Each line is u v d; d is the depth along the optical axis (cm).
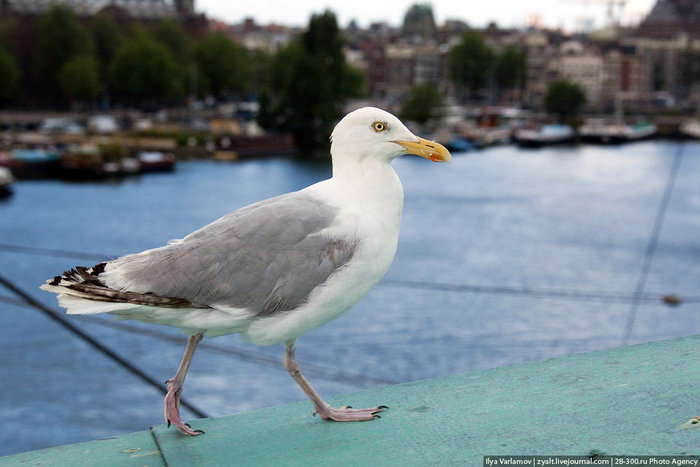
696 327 2522
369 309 2538
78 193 5188
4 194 5075
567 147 9950
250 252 313
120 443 325
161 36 10769
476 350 2202
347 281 327
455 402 331
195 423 341
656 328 2505
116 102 10738
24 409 1756
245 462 294
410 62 17212
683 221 4662
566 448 274
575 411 303
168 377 1925
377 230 338
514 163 7881
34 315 2373
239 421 340
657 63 18562
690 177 6862
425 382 366
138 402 1795
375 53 17600
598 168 7494
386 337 2273
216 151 7300
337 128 354
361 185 346
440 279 3080
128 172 6116
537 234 4131
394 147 346
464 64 15250
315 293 321
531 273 3250
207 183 5728
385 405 342
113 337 2178
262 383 1909
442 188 5931
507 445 282
